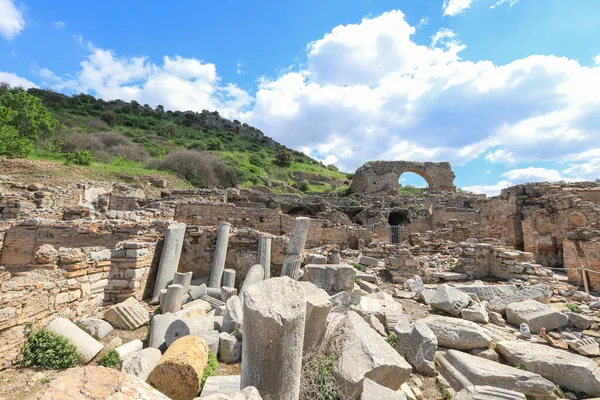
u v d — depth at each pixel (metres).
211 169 35.38
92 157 27.61
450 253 12.49
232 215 17.78
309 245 16.70
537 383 3.77
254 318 2.95
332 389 3.57
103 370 2.16
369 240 17.08
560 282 8.56
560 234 15.26
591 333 5.43
